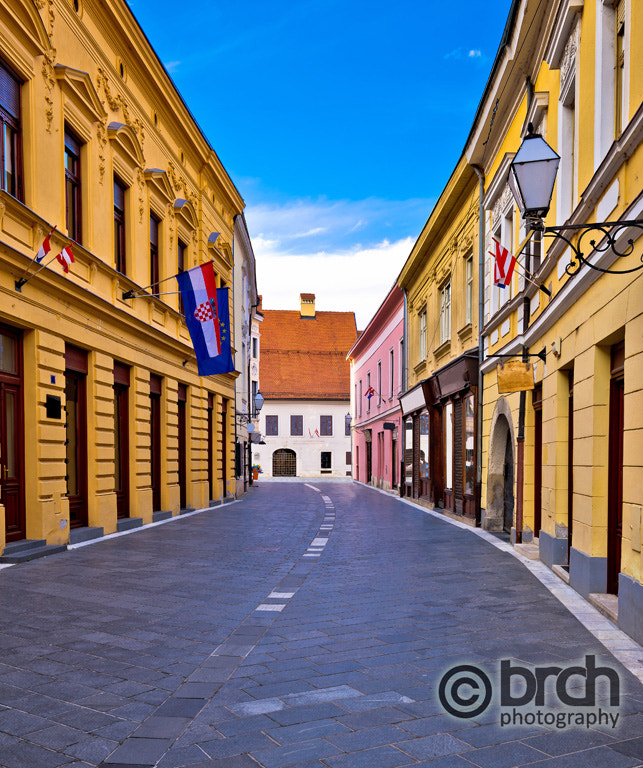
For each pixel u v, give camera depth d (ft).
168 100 52.75
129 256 45.91
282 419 181.16
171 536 39.83
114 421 43.88
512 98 40.45
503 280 34.50
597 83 22.97
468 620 19.43
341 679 14.43
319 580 26.40
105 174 41.11
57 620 19.16
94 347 38.58
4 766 10.41
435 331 66.95
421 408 72.74
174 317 54.44
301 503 73.00
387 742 11.28
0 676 14.46
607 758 10.69
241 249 95.76
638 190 18.31
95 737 11.51
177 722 12.15
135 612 20.43
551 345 29.66
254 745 11.19
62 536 33.63
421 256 72.79
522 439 36.47
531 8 31.53
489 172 47.70
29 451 31.81
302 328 200.64
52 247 33.32
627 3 19.92
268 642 17.46
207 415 66.64
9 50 30.09
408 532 43.91
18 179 31.71
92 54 39.91
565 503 28.19
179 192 57.82
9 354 30.99
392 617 19.99
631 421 17.98
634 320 17.95
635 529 17.39
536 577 26.53
